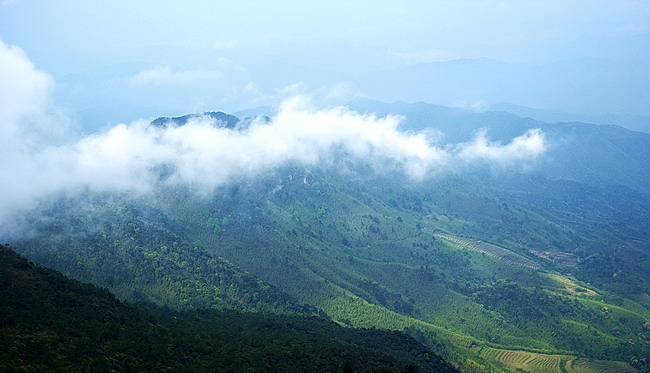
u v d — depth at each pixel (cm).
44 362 9081
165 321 14138
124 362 10144
